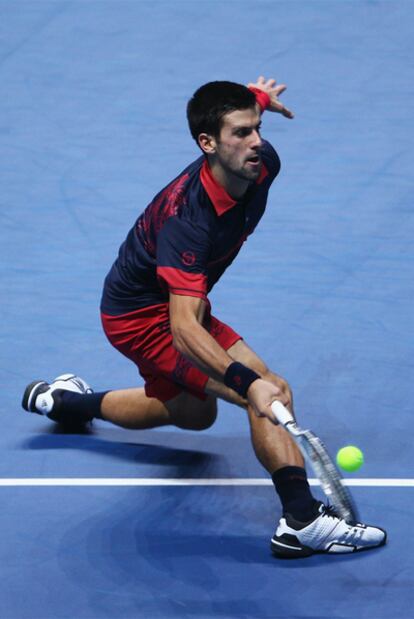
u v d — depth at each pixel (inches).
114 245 882.1
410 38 1205.1
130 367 740.7
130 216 922.1
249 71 1149.7
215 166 558.6
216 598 526.0
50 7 1288.1
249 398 521.0
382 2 1277.1
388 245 874.1
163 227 561.9
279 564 552.7
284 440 569.3
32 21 1258.6
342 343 754.2
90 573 545.6
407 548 563.2
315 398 697.0
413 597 525.0
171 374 607.2
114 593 530.3
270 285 824.3
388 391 703.1
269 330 769.6
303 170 982.4
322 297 807.7
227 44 1204.5
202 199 559.5
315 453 504.1
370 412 682.8
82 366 740.0
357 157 1001.5
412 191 948.6
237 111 541.3
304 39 1206.3
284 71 1146.7
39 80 1146.7
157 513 597.6
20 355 749.3
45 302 808.9
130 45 1209.4
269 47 1194.6
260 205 589.6
